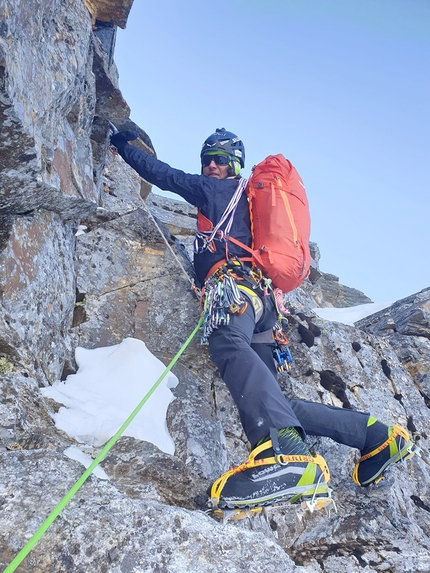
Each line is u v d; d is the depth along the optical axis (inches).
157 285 142.5
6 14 79.0
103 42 188.4
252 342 125.0
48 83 99.4
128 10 183.6
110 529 65.3
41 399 96.8
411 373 183.9
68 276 126.7
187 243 253.0
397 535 112.1
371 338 180.7
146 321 137.9
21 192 103.7
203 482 104.3
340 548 110.0
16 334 99.7
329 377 154.9
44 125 104.1
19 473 70.2
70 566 61.3
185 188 135.8
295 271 120.6
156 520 67.8
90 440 98.8
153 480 94.8
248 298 115.9
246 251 124.5
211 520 71.4
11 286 100.4
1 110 82.4
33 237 110.3
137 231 148.5
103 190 171.8
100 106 145.9
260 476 87.6
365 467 116.3
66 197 116.3
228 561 66.1
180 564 64.0
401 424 156.3
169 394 120.0
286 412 94.0
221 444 116.2
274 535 112.0
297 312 167.3
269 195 126.0
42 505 66.5
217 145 144.8
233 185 135.0
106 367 120.4
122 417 105.3
